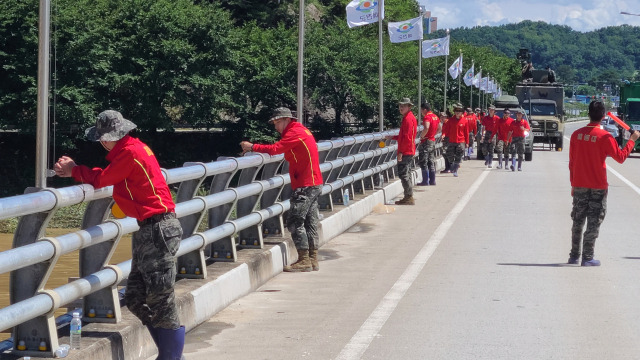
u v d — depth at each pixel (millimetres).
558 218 16438
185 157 59406
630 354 6953
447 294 9344
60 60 50719
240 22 69250
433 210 17625
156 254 5938
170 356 6188
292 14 71062
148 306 6180
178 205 7816
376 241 13344
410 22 28688
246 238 10461
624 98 49500
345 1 78438
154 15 54906
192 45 56312
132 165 5816
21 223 5586
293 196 10672
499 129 31219
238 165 9352
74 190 5766
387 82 70625
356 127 71750
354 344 7227
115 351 6180
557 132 49531
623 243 13391
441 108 88062
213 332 7680
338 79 66812
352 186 16266
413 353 6953
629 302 9000
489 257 11859
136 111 55031
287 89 63125
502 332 7664
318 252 12281
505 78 122250
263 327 7852
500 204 18859
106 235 6262
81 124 51625
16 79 50406
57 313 8961
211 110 57344
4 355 5648
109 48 52688
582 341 7359
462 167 32594
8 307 5191
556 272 10758
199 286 8117
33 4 49875
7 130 52000
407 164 18344
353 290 9578
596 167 11055
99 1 55344
